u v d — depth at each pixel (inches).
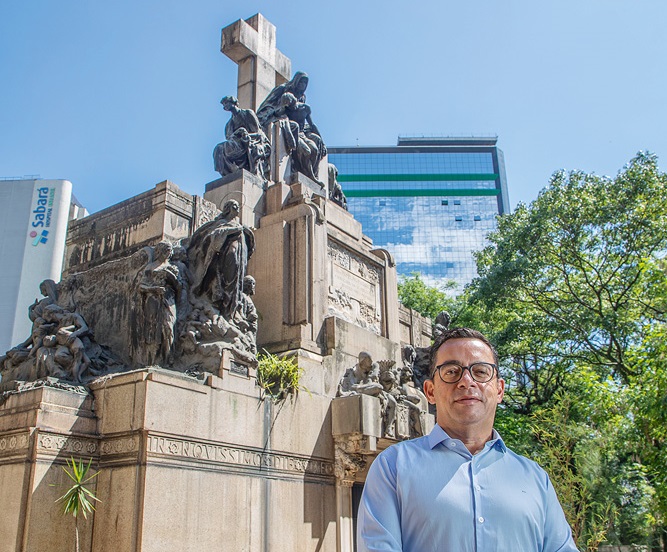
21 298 1883.6
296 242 646.5
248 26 832.9
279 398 532.7
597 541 604.7
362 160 4995.1
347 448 568.1
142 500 402.0
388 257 807.1
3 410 438.3
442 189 4916.3
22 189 1967.3
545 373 1226.6
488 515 133.3
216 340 500.1
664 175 1022.4
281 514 502.3
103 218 635.5
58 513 404.5
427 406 717.3
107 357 510.0
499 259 1136.8
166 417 428.8
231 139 727.1
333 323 635.5
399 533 134.9
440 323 882.8
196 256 529.7
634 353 731.4
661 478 686.5
